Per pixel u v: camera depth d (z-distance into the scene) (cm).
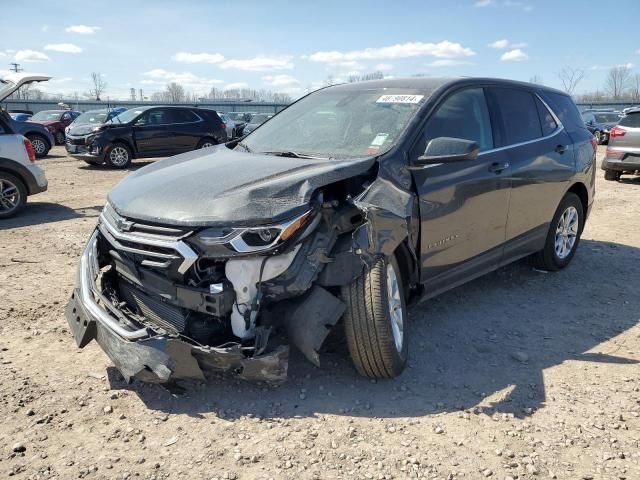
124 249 323
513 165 461
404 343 363
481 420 314
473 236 429
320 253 310
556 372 370
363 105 432
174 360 294
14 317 452
